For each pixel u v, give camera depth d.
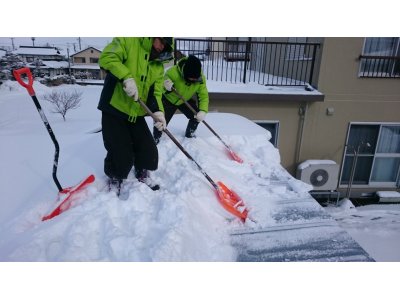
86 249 1.62
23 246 1.55
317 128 6.19
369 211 5.54
